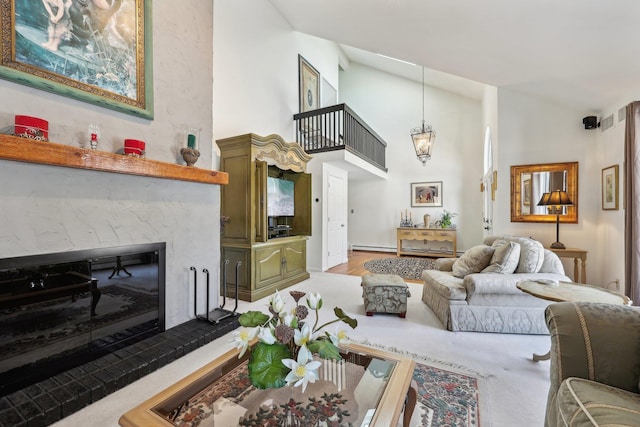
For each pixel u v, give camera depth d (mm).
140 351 2143
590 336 1238
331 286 4418
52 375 1828
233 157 3885
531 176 3990
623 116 3182
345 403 1214
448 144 7863
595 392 1078
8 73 1653
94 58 2039
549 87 3627
